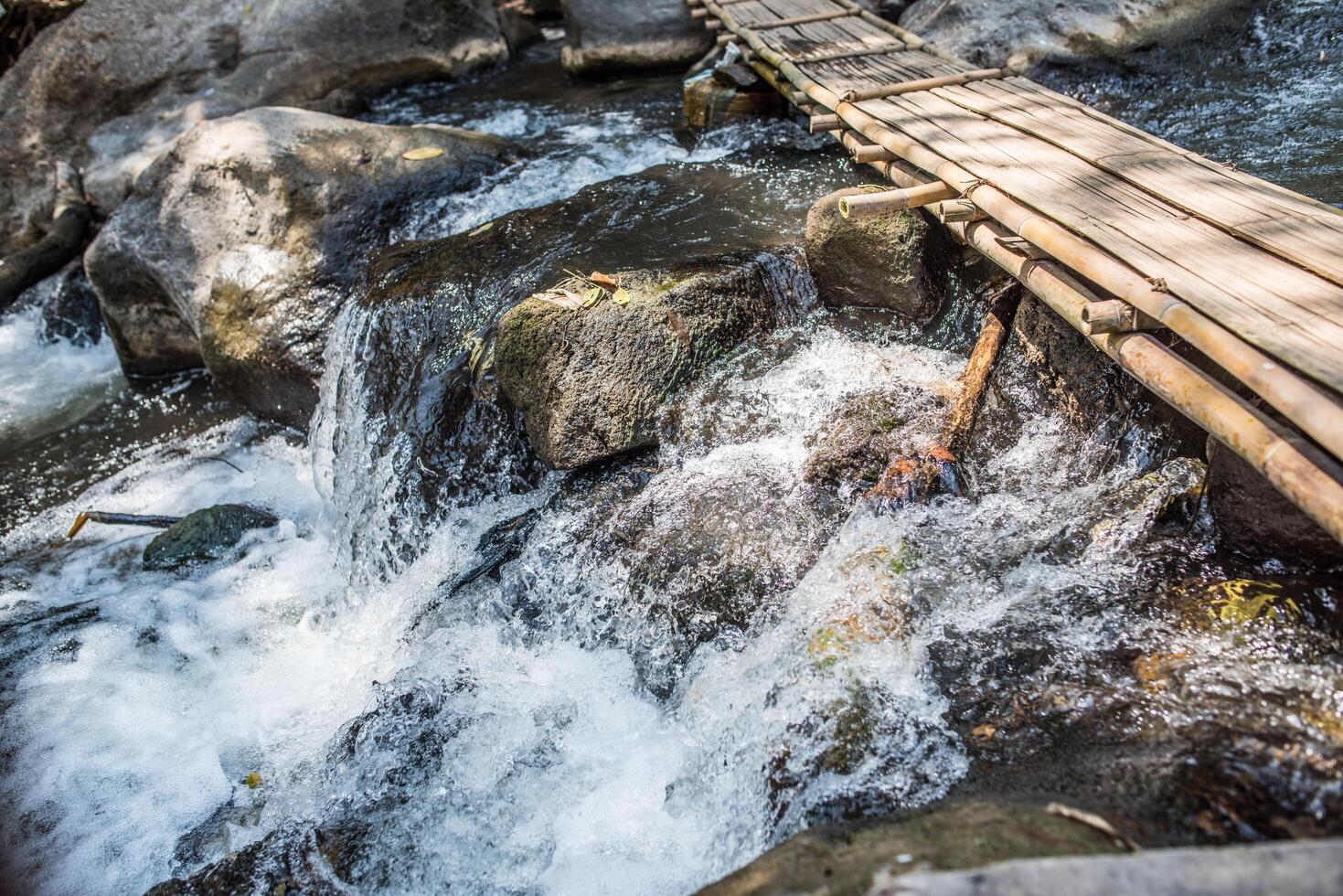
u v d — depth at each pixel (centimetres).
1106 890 160
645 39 766
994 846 191
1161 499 301
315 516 474
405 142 571
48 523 489
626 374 371
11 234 712
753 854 260
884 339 402
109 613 422
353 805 306
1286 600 256
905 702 273
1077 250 310
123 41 730
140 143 718
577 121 682
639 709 321
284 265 524
